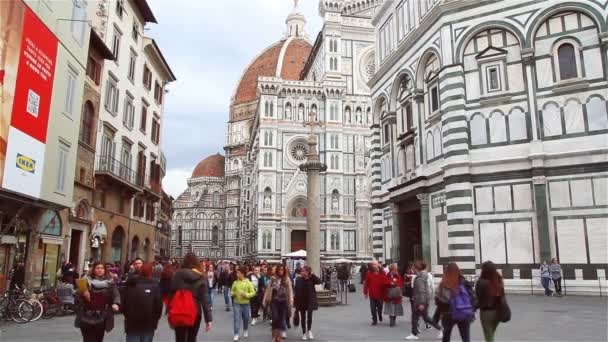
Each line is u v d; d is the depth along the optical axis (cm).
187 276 988
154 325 956
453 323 998
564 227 2384
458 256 2581
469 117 2720
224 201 15288
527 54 2592
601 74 2422
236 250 14362
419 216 3450
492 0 2723
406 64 3353
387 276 1695
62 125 2672
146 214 4553
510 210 2531
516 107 2603
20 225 2366
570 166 2417
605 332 1346
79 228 3050
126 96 4003
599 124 2389
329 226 8519
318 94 9131
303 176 8725
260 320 1986
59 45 2595
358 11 9662
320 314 2062
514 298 2253
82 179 3114
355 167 8875
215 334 1576
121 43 3875
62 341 1398
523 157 2533
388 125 3681
